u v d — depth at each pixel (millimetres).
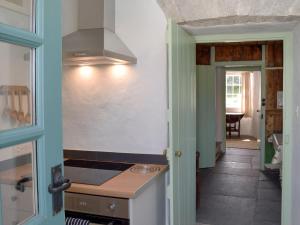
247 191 4734
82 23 2604
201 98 6148
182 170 2742
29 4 1003
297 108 2584
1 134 882
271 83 5953
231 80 10680
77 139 2973
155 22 2688
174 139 2504
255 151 7875
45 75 1036
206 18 2422
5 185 945
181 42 2635
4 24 894
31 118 1018
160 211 2633
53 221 1084
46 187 1049
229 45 6094
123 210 2061
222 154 7527
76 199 2158
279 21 2477
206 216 3785
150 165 2709
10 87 967
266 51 5945
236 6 2285
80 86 2928
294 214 2730
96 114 2898
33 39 976
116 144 2861
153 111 2734
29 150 1017
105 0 2576
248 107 10516
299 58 2479
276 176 5555
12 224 968
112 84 2832
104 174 2439
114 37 2650
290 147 2840
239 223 3590
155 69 2709
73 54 2271
